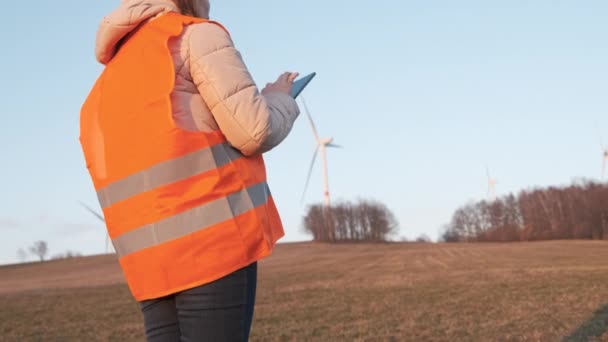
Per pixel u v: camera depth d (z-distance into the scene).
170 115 1.82
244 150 1.90
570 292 13.89
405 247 100.00
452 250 73.50
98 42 2.05
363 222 133.00
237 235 1.85
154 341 1.94
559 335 7.42
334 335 9.33
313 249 103.62
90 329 13.25
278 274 39.62
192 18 1.96
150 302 1.96
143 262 1.85
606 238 104.94
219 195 1.84
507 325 8.95
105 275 64.12
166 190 1.81
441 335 8.46
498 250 66.31
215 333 1.83
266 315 13.49
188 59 1.90
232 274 1.85
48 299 26.27
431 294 16.47
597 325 8.02
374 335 8.95
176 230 1.81
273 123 1.93
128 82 1.91
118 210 1.89
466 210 133.75
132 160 1.85
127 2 1.99
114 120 1.91
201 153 1.84
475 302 13.18
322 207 135.12
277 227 2.03
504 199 124.88
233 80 1.87
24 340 11.72
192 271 1.81
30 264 96.94
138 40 1.96
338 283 25.31
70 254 120.06
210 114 1.91
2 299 27.89
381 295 17.44
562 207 110.62
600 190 107.56
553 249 62.84
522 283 18.09
